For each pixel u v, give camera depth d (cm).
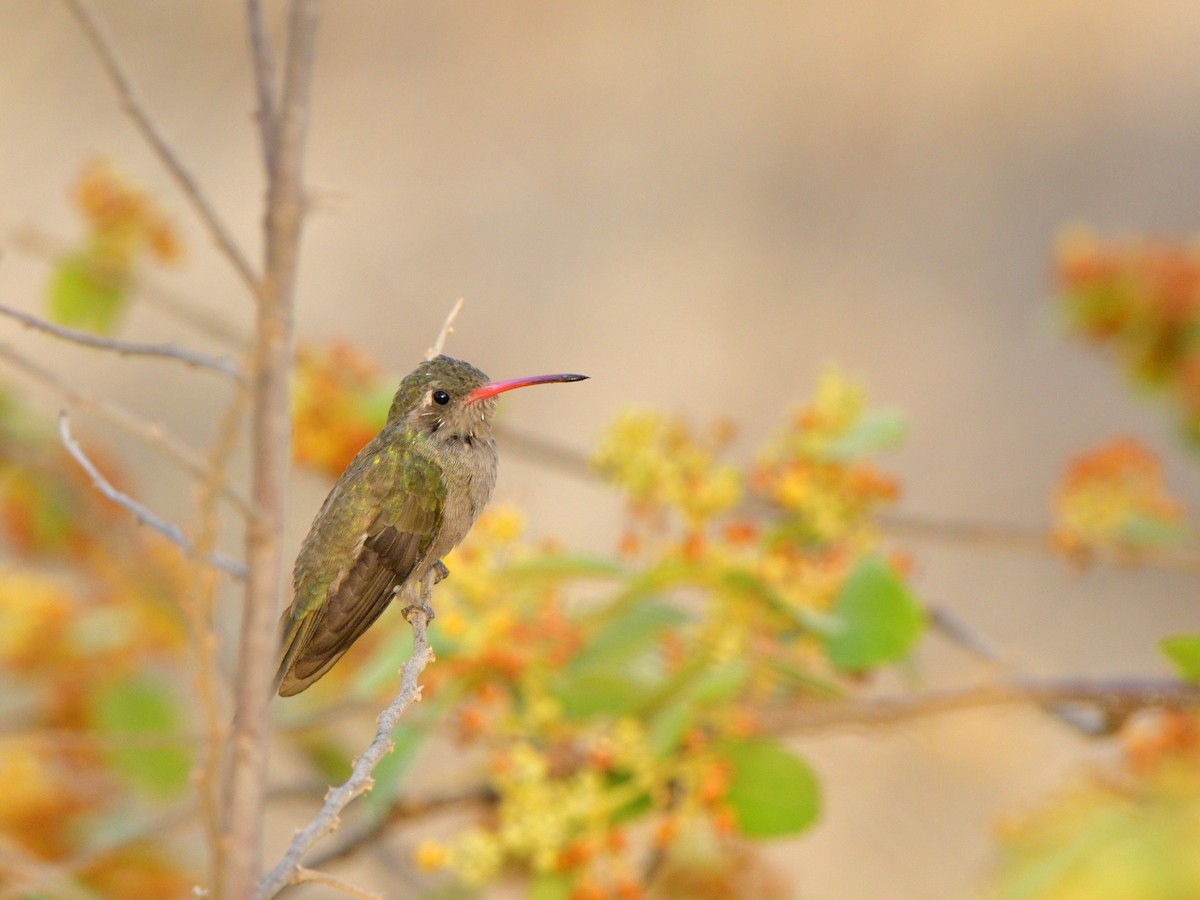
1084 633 1714
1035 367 2088
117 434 1762
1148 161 2322
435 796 889
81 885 949
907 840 1209
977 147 2361
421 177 2305
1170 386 1092
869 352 2119
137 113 500
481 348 2133
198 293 1822
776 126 2361
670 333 2150
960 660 1148
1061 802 759
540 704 784
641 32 2425
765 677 841
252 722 532
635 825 848
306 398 953
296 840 487
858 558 887
